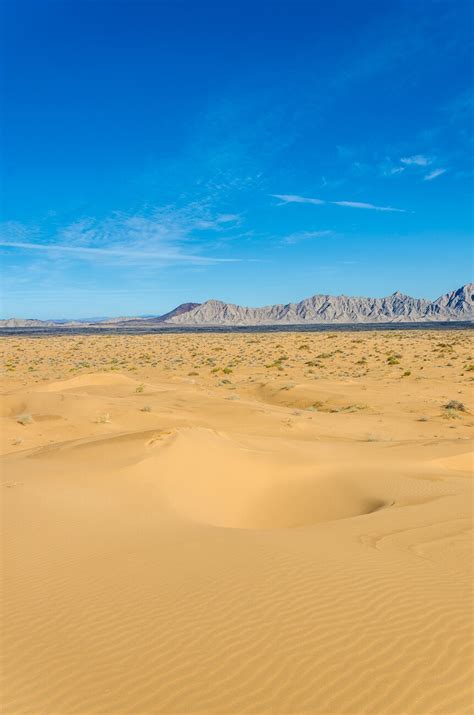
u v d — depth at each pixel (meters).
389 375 42.72
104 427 22.80
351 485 14.67
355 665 5.03
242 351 67.62
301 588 6.79
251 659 5.19
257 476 15.45
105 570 7.65
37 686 4.95
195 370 49.59
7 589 7.11
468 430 24.95
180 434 17.58
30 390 33.28
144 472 14.38
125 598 6.66
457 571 7.60
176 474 14.71
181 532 9.71
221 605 6.34
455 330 127.75
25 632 5.95
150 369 51.47
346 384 37.94
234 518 12.91
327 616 6.00
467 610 6.14
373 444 20.64
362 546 8.96
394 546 9.02
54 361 59.75
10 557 8.28
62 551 8.55
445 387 36.50
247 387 38.69
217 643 5.50
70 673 5.13
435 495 13.22
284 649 5.34
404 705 4.47
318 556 8.12
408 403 31.12
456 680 4.77
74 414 24.44
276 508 13.74
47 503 11.47
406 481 14.67
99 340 98.56
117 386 35.41
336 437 22.98
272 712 4.46
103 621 6.10
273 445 19.06
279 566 7.60
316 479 15.48
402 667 4.98
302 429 24.08
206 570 7.48
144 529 9.89
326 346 71.19
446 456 18.09
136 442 17.03
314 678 4.86
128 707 4.62
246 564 7.70
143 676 5.03
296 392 34.72
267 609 6.20
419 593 6.66
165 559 8.01
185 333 146.38
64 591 6.98
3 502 11.43
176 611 6.25
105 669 5.17
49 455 16.73
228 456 16.47
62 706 4.66
